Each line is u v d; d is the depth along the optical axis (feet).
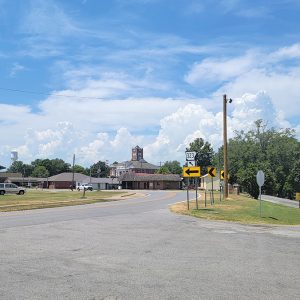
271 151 271.90
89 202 124.98
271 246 41.86
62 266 30.01
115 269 29.32
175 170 599.57
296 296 23.12
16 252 35.42
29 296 22.21
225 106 137.90
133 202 127.65
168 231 52.42
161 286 24.72
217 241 44.47
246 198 151.12
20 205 103.30
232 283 25.85
